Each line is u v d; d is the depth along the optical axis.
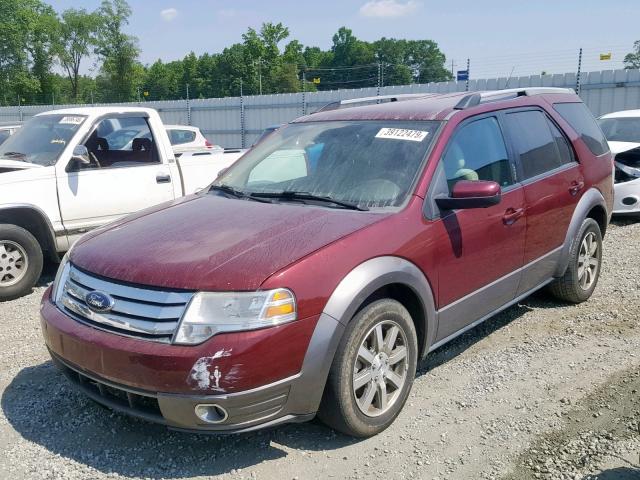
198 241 3.50
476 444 3.47
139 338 3.14
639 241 8.27
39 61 76.62
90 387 3.47
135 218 4.18
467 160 4.26
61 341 3.42
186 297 3.10
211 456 3.41
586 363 4.45
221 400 2.99
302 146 4.58
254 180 4.56
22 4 73.44
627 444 3.41
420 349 3.91
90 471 3.29
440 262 3.85
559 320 5.32
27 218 6.77
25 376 4.49
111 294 3.29
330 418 3.40
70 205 6.88
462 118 4.33
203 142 17.28
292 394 3.15
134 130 7.59
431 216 3.83
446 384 4.18
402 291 3.78
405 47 91.38
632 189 9.48
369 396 3.49
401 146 4.18
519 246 4.57
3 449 3.52
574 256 5.36
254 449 3.47
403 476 3.20
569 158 5.36
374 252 3.46
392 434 3.58
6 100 73.06
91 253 3.64
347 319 3.27
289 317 3.10
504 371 4.35
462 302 4.10
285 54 94.19
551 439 3.50
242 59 88.81
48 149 7.13
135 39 82.62
